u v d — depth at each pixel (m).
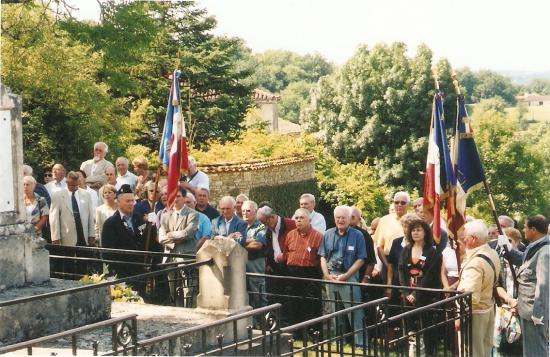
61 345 10.25
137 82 28.22
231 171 35.16
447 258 13.09
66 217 14.98
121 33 25.66
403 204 13.88
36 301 10.45
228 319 9.44
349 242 13.04
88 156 33.41
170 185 14.16
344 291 12.98
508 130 65.75
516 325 11.75
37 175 32.47
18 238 11.02
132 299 12.88
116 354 8.62
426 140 61.97
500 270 11.76
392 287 11.81
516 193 65.81
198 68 45.34
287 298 13.62
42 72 31.17
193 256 13.04
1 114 10.94
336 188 51.44
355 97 65.00
